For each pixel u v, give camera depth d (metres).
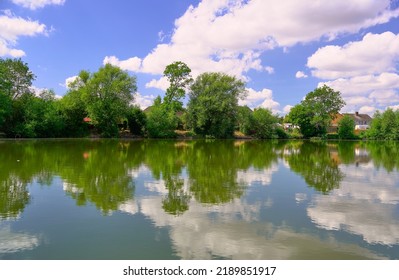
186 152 36.97
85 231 9.53
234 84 86.25
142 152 35.53
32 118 63.31
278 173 21.38
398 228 10.13
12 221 10.41
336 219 11.02
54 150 34.78
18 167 21.64
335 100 106.44
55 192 14.51
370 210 12.23
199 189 15.62
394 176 20.66
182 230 9.69
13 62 65.31
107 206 12.25
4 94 57.84
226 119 84.94
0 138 59.22
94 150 36.22
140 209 11.89
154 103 92.62
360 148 52.56
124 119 79.69
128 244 8.60
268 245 8.66
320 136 107.75
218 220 10.70
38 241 8.77
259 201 13.41
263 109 97.62
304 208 12.40
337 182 18.23
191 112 84.00
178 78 87.44
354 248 8.55
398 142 84.12
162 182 17.27
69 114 70.75
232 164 25.77
